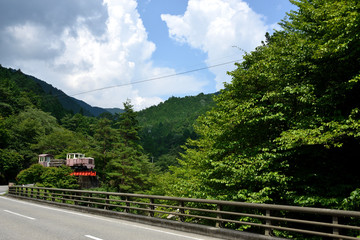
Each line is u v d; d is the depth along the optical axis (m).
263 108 11.05
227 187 13.23
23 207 15.97
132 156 41.50
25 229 8.80
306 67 10.76
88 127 128.50
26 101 94.88
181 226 8.93
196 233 8.41
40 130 70.06
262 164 10.55
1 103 80.62
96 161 46.94
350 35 8.77
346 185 9.74
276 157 10.60
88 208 13.87
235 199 12.24
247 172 10.85
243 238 7.22
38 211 14.09
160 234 8.16
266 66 11.32
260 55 13.73
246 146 12.66
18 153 57.81
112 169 43.53
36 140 66.75
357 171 10.70
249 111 11.40
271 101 12.10
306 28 11.39
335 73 10.26
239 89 13.07
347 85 9.35
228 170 12.10
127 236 7.76
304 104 11.08
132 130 43.47
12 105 88.62
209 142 17.34
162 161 98.88
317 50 9.37
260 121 12.09
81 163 43.59
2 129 58.91
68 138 65.06
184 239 7.44
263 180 10.59
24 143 65.00
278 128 12.13
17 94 111.69
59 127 87.38
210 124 16.94
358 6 8.41
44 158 51.09
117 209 33.97
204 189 13.78
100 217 12.25
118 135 46.00
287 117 10.95
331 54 9.35
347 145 10.59
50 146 63.38
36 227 9.19
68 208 15.63
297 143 9.41
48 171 38.56
